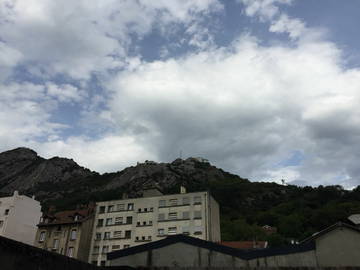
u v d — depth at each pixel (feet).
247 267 63.16
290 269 60.90
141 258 73.41
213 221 167.32
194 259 70.08
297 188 427.33
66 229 174.50
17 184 571.69
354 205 294.87
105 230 176.55
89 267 47.39
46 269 38.81
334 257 68.23
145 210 175.01
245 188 412.57
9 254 34.32
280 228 283.79
